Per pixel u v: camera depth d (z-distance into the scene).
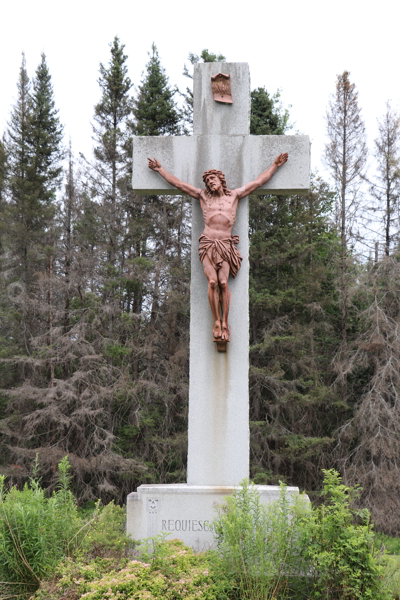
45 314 24.19
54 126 30.19
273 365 22.78
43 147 29.17
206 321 7.76
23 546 5.81
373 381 21.19
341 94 25.56
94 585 5.01
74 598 5.17
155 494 6.89
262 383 22.81
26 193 27.30
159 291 24.16
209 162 8.23
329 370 23.00
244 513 5.78
